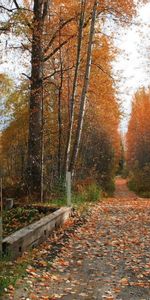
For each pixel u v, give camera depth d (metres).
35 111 16.08
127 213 15.45
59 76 20.97
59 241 9.80
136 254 8.79
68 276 7.19
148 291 6.50
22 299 5.94
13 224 11.17
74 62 20.27
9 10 14.62
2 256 7.33
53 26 17.42
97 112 25.77
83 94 17.39
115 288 6.61
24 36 15.41
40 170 15.65
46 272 7.26
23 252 8.15
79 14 17.61
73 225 11.99
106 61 21.00
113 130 36.06
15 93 25.64
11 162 27.69
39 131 16.03
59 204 14.14
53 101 23.48
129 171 59.41
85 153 26.89
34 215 12.10
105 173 32.03
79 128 17.47
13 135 27.53
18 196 15.40
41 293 6.31
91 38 17.34
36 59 16.03
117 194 36.31
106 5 17.66
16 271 6.90
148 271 7.53
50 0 17.00
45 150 22.20
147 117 41.25
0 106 27.52
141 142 43.69
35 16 15.62
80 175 24.06
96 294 6.34
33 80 16.12
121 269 7.69
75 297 6.20
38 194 15.34
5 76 25.88
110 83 21.47
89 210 15.12
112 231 11.41
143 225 12.57
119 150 54.91
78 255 8.66
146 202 21.89
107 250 9.15
